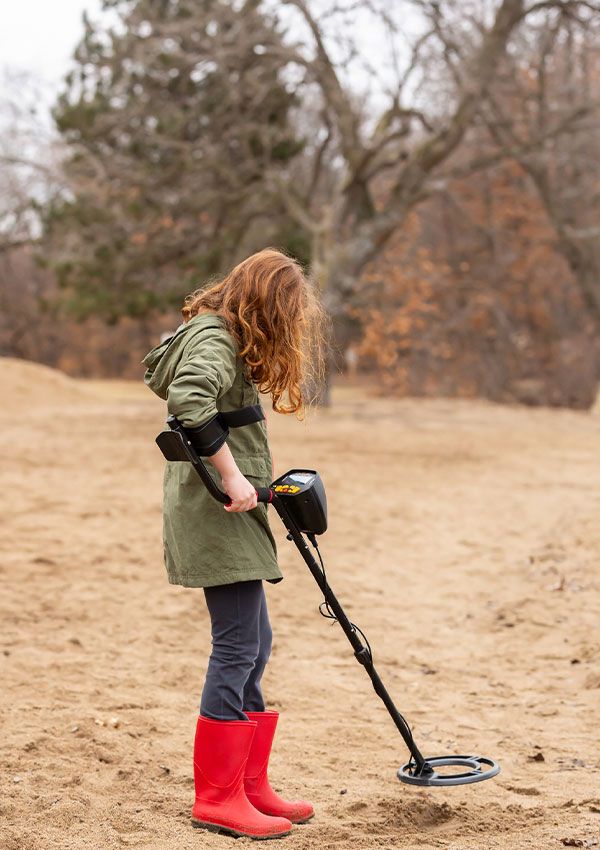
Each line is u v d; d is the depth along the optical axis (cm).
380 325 3719
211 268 2950
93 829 330
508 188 4300
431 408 3094
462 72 2630
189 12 2727
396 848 323
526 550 908
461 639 644
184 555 327
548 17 2834
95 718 452
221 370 314
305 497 333
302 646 614
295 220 3009
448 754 431
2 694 488
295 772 402
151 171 2831
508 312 4500
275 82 2680
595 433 2156
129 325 6141
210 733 334
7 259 5700
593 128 2891
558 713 494
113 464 1444
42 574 769
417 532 1009
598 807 361
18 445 1672
